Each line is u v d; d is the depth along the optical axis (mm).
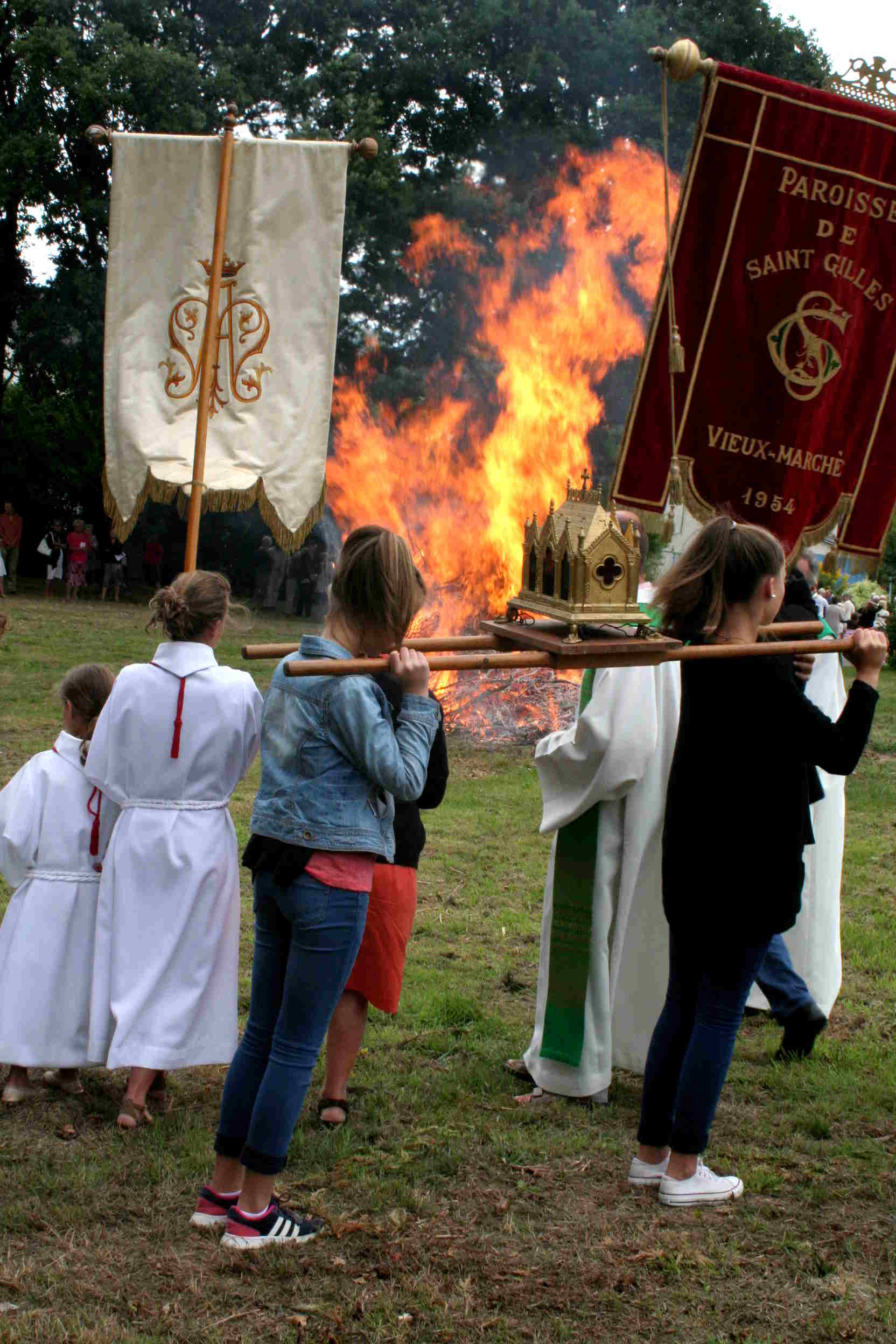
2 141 24359
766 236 4055
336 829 3215
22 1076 4211
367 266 24438
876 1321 3141
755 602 3617
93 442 28938
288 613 24688
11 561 25859
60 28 23516
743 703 3531
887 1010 5387
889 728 13617
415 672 3068
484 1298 3195
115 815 4230
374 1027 5016
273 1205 3416
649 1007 4402
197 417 5910
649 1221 3588
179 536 29109
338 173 5949
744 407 4133
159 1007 4016
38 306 25781
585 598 3102
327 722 3219
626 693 4129
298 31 25719
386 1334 3027
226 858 4117
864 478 4293
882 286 4191
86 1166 3775
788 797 3549
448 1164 3881
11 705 11641
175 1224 3479
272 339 6012
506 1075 4578
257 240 5953
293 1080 3270
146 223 5938
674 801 3678
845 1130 4207
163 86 23625
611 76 24875
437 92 25656
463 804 9062
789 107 3979
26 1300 3121
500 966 5797
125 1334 2977
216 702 4051
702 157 3969
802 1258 3408
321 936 3207
